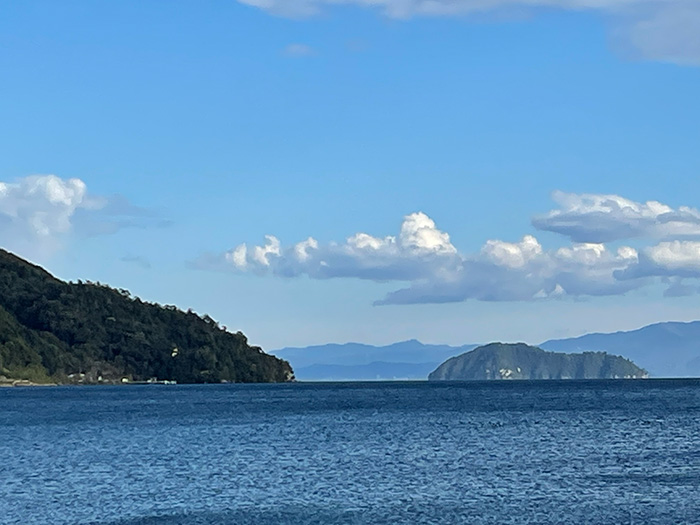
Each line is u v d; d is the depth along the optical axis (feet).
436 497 192.13
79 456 273.33
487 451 276.82
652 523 162.81
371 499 190.90
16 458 270.26
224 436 340.39
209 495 197.47
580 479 212.23
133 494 199.41
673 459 249.14
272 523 168.04
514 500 186.70
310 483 212.64
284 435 342.85
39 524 169.07
